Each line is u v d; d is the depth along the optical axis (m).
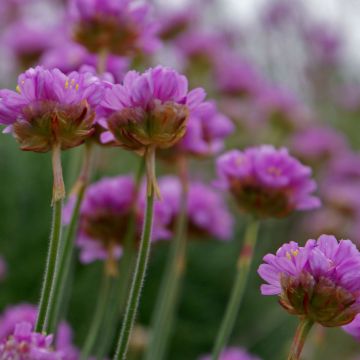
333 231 0.81
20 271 0.70
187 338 0.69
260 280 0.77
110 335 0.45
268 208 0.43
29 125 0.35
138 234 0.45
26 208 0.77
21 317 0.48
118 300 0.45
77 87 0.35
